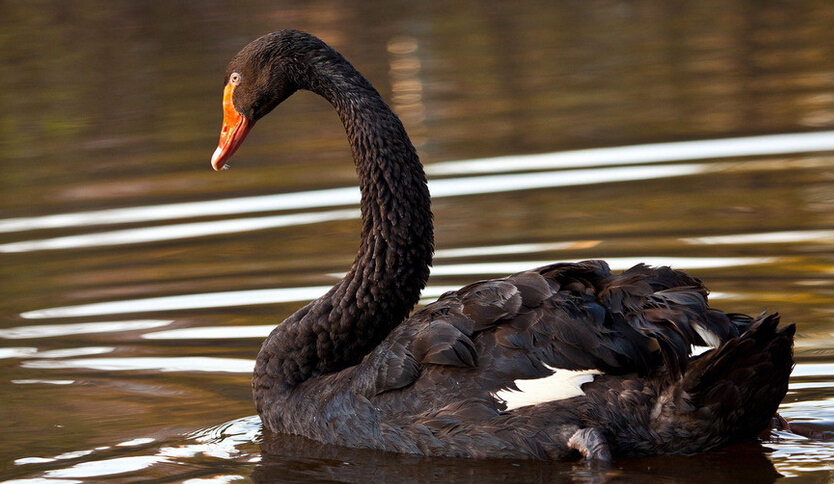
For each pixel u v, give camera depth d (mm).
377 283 9172
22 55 25297
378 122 9258
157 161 17812
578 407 7621
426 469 7895
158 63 24047
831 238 12828
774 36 25312
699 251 12695
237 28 26750
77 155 18391
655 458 7707
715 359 7141
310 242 13828
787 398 9055
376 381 8328
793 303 11148
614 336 7574
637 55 24156
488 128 18906
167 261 13398
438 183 16016
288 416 8875
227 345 10883
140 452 8492
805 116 18125
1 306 12211
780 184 15008
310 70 9570
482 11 29750
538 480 7578
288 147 18797
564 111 19734
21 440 8789
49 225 14977
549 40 26203
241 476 7957
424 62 24391
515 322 7895
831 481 7375
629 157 16656
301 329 9188
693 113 18922
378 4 30438
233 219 14875
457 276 12273
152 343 11000
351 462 8148
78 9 29109
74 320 11727
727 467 7641
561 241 13250
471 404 7898
